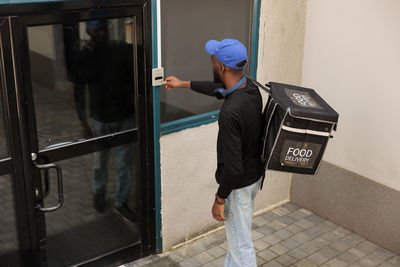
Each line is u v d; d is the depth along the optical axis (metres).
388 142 4.09
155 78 3.58
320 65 4.43
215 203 3.16
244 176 3.18
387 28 3.87
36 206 3.31
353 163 4.41
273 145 3.10
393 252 4.25
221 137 2.98
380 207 4.24
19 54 2.95
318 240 4.40
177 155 3.95
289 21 4.31
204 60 3.92
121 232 3.90
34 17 2.94
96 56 3.29
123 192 3.79
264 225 4.60
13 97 3.00
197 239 4.36
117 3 3.24
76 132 3.37
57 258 3.58
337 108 4.40
